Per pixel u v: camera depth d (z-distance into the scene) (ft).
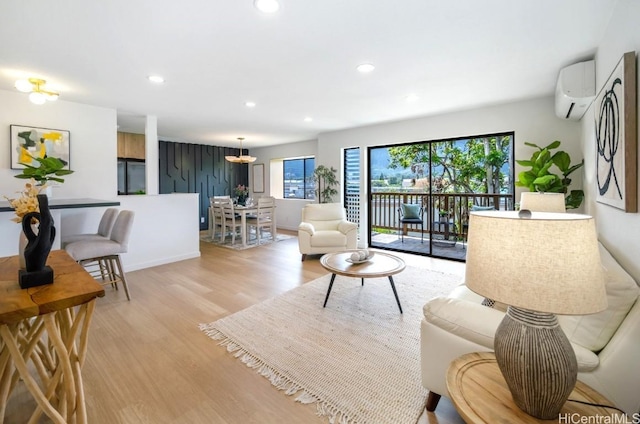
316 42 7.61
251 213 21.50
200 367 6.56
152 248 14.61
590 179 9.54
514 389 3.20
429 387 5.13
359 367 6.57
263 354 7.04
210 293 10.96
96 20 6.53
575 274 2.84
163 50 7.98
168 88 11.02
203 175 26.55
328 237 15.49
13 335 4.17
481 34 7.25
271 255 16.88
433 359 5.03
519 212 4.12
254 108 14.03
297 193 27.04
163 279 12.57
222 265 14.76
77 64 8.85
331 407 5.41
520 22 6.73
